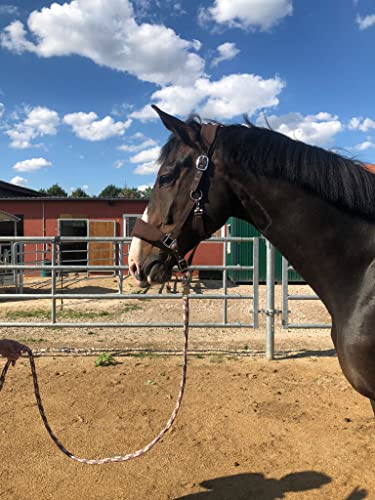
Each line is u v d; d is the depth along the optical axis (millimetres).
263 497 2262
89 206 14891
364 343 1587
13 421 3117
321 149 1796
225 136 1777
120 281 8484
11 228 18094
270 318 4574
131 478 2445
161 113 1751
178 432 2969
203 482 2404
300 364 4430
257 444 2805
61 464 2580
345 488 2324
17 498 2264
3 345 2092
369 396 1711
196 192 1754
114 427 3041
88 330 6309
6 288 10844
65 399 3510
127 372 4180
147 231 1816
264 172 1729
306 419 3150
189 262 1859
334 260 1712
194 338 5730
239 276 12133
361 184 1677
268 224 1793
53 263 5207
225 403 3436
